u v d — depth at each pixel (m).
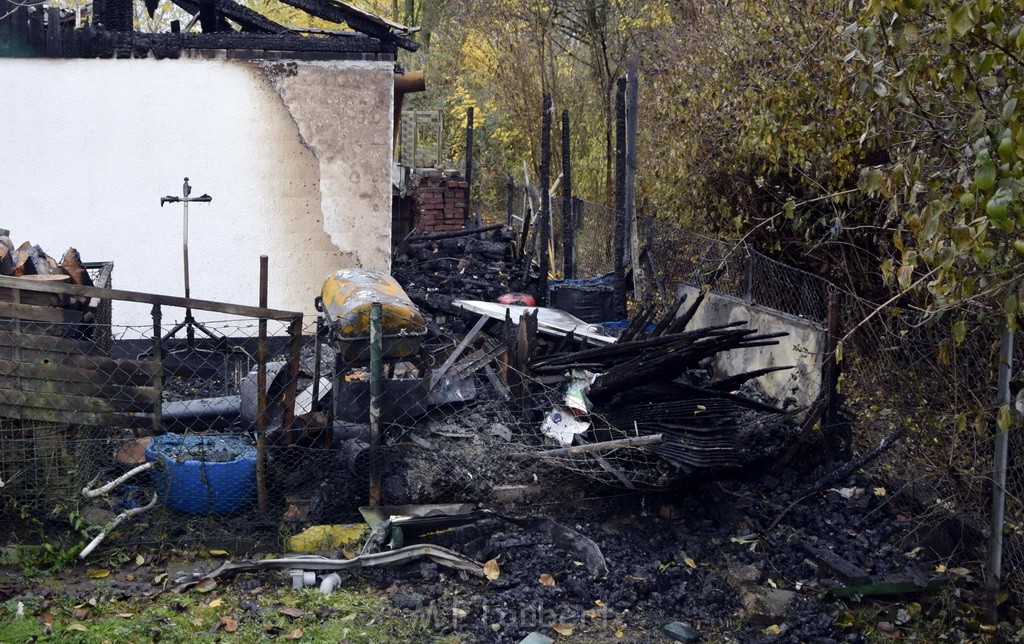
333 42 10.29
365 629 5.07
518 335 7.19
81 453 5.92
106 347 7.08
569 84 22.42
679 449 6.24
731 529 6.24
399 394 6.79
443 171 16.41
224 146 10.22
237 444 6.30
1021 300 4.05
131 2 10.09
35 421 5.70
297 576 5.49
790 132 8.02
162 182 10.14
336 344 6.63
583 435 6.63
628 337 7.88
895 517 6.39
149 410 5.91
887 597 5.57
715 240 9.89
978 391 5.61
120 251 10.14
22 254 6.33
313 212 10.52
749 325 8.96
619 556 5.89
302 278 10.59
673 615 5.39
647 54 15.13
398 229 15.55
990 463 5.58
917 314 6.27
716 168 10.23
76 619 4.98
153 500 5.91
